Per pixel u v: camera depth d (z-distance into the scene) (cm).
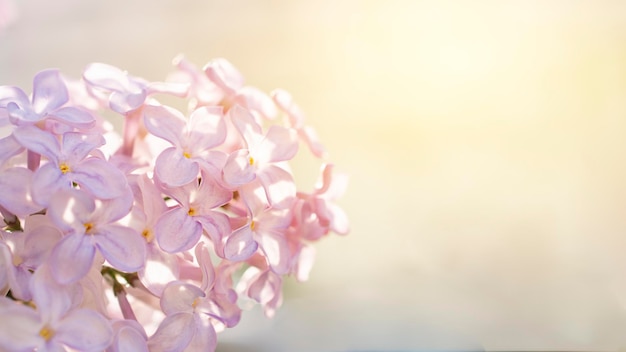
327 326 45
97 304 24
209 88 29
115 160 26
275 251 26
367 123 84
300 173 76
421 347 43
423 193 82
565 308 57
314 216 28
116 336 23
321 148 29
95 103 28
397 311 49
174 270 25
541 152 78
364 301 51
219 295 26
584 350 49
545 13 76
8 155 24
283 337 43
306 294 57
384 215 82
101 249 23
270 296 28
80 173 24
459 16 79
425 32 81
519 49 77
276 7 86
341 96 86
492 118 79
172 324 24
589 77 75
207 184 25
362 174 84
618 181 75
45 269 23
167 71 91
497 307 55
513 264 73
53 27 89
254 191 26
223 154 26
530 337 50
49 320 22
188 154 26
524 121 78
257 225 27
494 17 78
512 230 77
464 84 80
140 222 25
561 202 76
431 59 81
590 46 75
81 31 90
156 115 26
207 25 89
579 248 74
